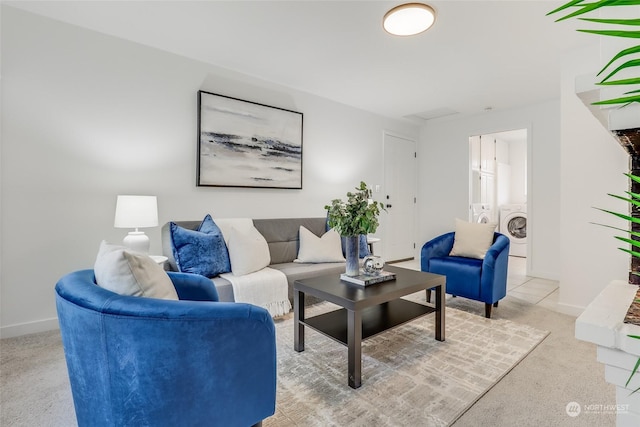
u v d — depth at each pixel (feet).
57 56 7.94
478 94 12.96
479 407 4.99
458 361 6.40
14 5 7.36
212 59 10.02
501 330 7.96
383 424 4.60
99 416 3.34
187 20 7.90
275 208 12.05
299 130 12.51
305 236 10.48
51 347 6.98
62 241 8.07
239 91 11.00
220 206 10.68
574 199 9.05
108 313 3.15
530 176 14.35
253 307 3.76
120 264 3.63
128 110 8.95
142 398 3.20
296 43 8.95
